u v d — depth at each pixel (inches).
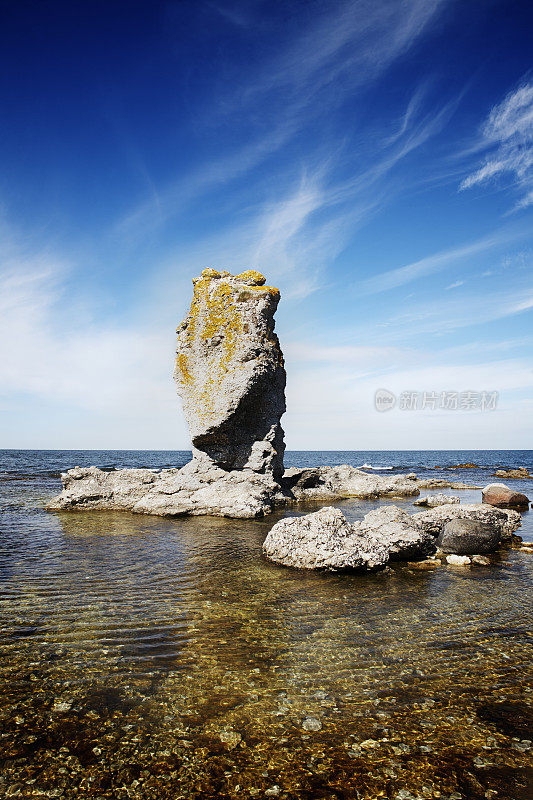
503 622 370.9
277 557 541.6
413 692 266.1
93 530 735.1
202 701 255.6
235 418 973.2
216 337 983.6
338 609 396.2
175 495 926.4
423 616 382.3
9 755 211.3
